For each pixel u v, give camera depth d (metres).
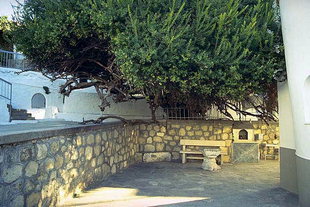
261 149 8.38
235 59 4.20
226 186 5.20
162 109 8.58
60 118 9.87
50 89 11.60
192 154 7.98
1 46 13.01
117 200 4.23
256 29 4.43
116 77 5.52
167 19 3.81
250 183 5.45
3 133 2.72
